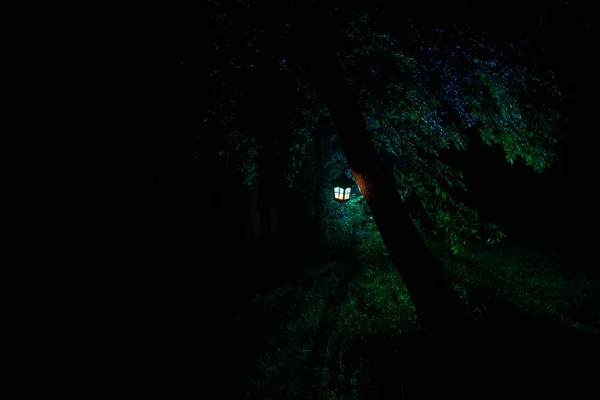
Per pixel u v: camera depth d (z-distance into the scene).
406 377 5.14
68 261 11.20
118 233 12.93
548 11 5.20
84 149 9.21
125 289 11.77
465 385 4.79
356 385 5.33
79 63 6.40
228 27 6.17
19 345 7.98
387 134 7.70
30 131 8.16
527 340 5.61
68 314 9.62
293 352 6.70
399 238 5.36
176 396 6.26
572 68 5.59
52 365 7.37
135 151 9.91
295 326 7.79
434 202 6.69
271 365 6.47
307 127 9.30
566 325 6.24
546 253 10.75
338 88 5.44
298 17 5.36
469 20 5.71
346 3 5.63
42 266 10.52
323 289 9.75
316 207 14.06
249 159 9.03
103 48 6.21
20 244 10.23
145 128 8.65
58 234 10.96
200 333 8.65
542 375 4.87
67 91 6.90
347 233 13.67
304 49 5.49
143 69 6.61
